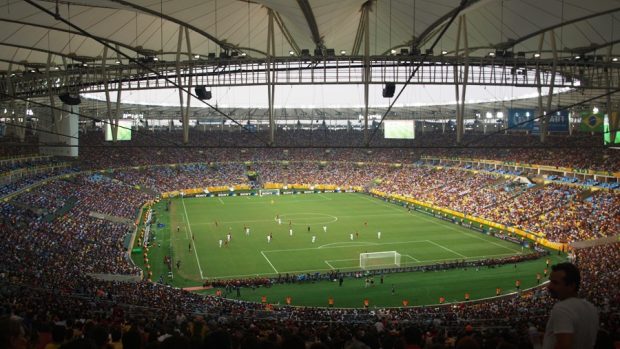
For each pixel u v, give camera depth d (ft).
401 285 155.02
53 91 204.23
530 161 302.25
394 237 222.07
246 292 148.05
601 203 226.17
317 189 388.37
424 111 438.81
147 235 213.25
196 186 363.15
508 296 143.95
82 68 191.11
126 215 244.01
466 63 145.38
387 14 148.66
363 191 376.27
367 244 209.05
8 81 218.18
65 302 81.10
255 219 265.75
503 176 309.22
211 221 259.19
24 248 143.43
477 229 237.66
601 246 173.68
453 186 324.60
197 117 457.27
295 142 450.71
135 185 327.06
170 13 141.49
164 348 18.89
